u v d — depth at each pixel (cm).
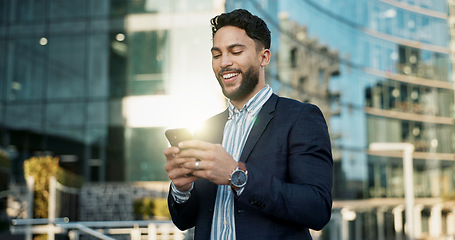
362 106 2716
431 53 3128
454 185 3019
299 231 145
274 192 129
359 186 2584
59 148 1499
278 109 154
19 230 602
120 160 1459
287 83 2108
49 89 1535
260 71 159
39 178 816
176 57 1472
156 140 1449
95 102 1500
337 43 2628
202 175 126
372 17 2886
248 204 136
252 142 149
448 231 2783
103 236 487
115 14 1532
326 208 139
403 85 2981
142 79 1482
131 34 1509
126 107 1479
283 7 2148
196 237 155
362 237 2089
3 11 1590
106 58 1520
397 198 2769
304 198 132
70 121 1507
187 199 156
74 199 1034
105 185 1396
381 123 2812
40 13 1575
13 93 1551
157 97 1465
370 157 2708
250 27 153
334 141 2480
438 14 3184
